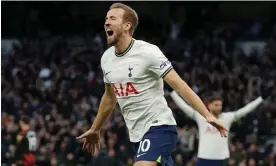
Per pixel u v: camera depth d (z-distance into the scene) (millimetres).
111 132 21984
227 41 35000
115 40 8117
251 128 23109
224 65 32000
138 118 8195
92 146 9141
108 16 8164
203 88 27766
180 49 33281
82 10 37938
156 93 8180
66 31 37625
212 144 15680
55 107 25734
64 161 20719
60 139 21578
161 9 37531
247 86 28500
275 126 23969
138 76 8078
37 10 37594
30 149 17984
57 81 28953
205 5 37906
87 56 32906
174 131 8203
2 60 32188
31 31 36656
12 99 27375
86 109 25609
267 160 20859
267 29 37000
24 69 30859
